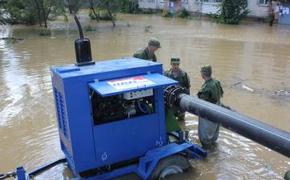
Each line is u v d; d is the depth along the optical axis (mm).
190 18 32469
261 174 6340
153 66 5676
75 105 5250
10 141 7699
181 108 5508
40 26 26859
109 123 5500
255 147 7297
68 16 33781
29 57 15930
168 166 5883
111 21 29922
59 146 7430
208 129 7098
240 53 16438
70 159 5828
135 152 5793
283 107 9500
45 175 6316
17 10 27078
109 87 5109
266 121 8617
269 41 19766
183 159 6008
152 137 5852
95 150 5496
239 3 28234
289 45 18516
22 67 13945
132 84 5223
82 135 5371
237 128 4367
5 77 12461
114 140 5586
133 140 5723
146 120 5742
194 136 7793
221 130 8055
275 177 6246
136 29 25109
